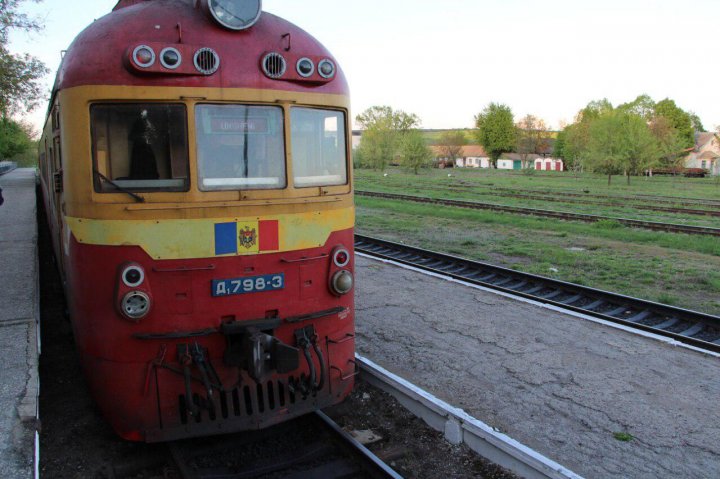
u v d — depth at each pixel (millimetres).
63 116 4492
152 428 4555
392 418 5555
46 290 10164
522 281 10656
